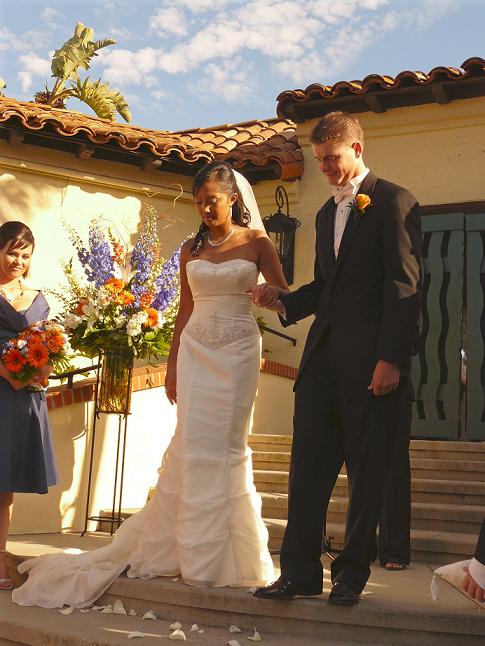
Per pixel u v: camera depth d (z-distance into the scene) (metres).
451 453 7.41
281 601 4.25
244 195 5.15
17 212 8.67
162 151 9.00
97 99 15.40
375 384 4.04
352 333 4.21
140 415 7.63
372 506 4.14
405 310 4.05
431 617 4.05
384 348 4.04
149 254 7.01
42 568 5.10
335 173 4.31
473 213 8.59
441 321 8.64
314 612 4.18
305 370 4.37
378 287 4.24
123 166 9.23
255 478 7.36
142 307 6.77
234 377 4.82
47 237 8.81
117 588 4.79
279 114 9.32
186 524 4.67
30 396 5.39
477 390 8.44
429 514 6.38
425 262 8.73
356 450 4.17
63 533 7.01
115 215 9.21
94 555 5.04
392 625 4.08
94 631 4.29
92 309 6.68
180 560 4.69
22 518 6.87
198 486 4.71
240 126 10.89
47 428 5.51
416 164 8.84
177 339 5.30
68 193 8.95
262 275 5.14
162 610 4.59
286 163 9.15
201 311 4.95
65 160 8.89
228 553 4.65
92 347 6.88
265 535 4.76
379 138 9.02
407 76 8.42
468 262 8.56
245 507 4.74
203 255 5.06
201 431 4.78
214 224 4.97
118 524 7.14
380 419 4.15
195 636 4.20
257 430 8.80
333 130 4.28
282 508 6.84
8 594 5.17
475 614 4.04
